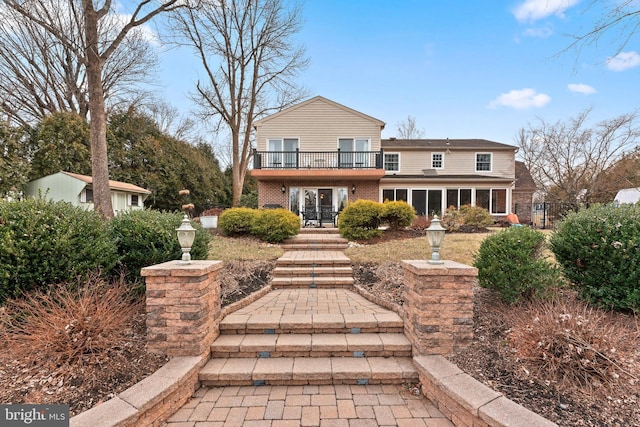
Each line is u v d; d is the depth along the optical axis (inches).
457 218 423.8
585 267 144.3
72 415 86.0
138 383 98.0
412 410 101.9
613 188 744.3
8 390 93.5
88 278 134.2
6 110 608.7
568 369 97.4
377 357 128.0
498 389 95.8
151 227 167.9
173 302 116.6
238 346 128.6
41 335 104.9
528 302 139.4
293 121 592.4
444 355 117.0
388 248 279.9
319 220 535.2
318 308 163.3
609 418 82.4
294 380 116.9
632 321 127.6
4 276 116.6
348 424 94.8
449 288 117.5
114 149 700.0
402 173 708.7
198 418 97.9
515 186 760.3
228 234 360.8
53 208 141.7
